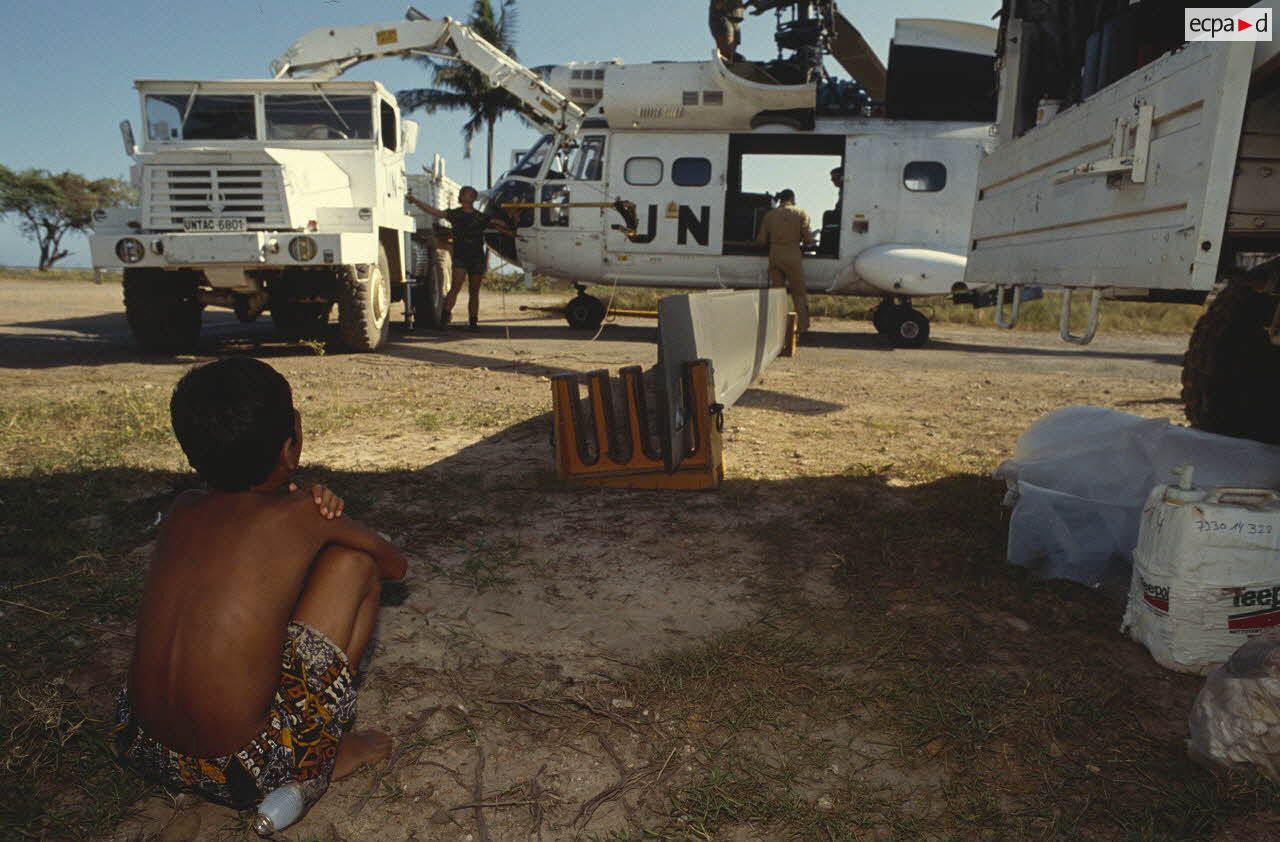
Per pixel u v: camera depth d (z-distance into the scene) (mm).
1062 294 3484
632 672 2385
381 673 2359
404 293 11125
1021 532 3109
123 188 55125
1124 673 2369
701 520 3625
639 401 4027
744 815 1816
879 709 2207
